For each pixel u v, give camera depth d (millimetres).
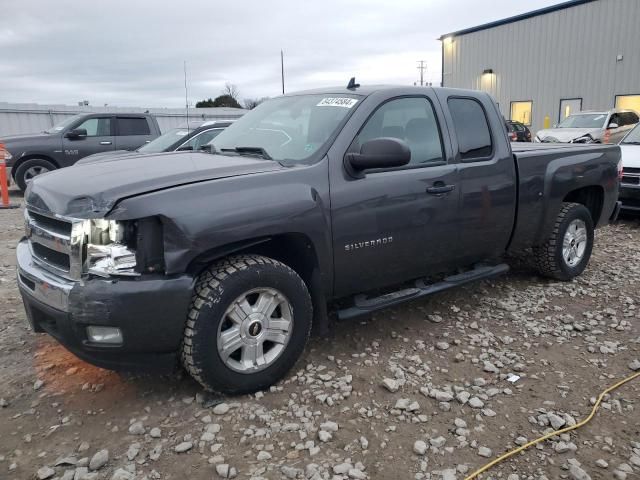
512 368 3736
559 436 2961
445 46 32812
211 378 3119
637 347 4059
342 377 3547
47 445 2879
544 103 28203
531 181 4852
